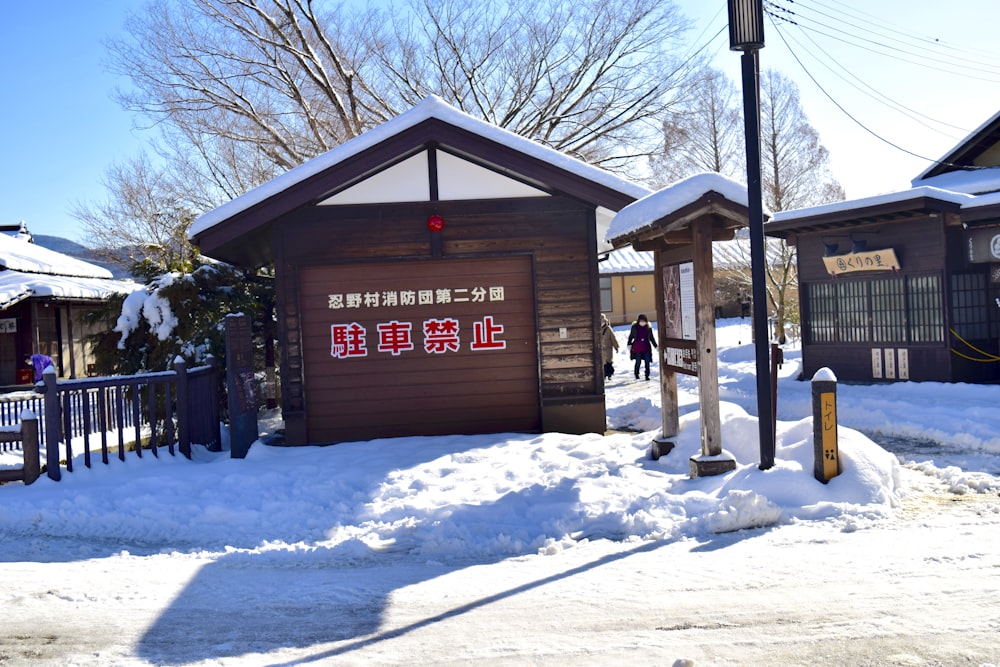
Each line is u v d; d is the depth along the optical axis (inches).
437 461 377.1
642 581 207.6
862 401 533.6
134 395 397.7
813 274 703.7
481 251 450.0
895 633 162.6
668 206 315.0
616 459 367.9
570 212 453.1
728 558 223.3
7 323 1090.1
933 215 600.4
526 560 239.6
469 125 420.2
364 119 1047.0
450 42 1011.3
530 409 455.5
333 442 449.4
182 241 985.5
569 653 162.2
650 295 1841.8
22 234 1590.8
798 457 295.7
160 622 192.1
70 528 300.8
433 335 452.4
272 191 418.0
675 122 1047.6
